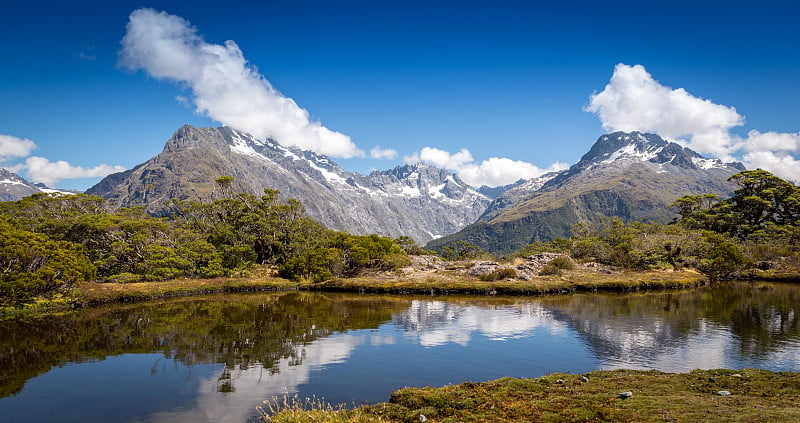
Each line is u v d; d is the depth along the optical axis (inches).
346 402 1030.4
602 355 1421.0
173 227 4060.0
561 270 3686.0
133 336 1729.8
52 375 1251.2
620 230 4859.7
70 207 3959.2
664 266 4005.9
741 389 879.1
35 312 2282.2
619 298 2783.0
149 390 1126.4
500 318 2089.1
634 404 779.4
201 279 3432.6
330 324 1962.4
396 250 4424.2
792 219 5605.3
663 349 1478.8
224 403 1035.3
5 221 2566.4
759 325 1862.7
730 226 5595.5
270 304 2610.7
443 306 2493.8
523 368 1296.8
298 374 1248.8
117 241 3321.9
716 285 3533.5
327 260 3661.4
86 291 2605.8
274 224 4323.3
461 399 837.8
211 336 1727.4
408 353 1466.5
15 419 954.7
